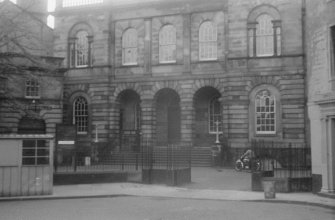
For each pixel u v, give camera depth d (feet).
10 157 73.67
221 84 132.77
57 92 132.57
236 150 123.75
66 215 56.24
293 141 121.80
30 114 111.75
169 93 146.30
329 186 71.97
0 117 125.29
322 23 75.41
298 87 122.83
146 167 100.17
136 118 150.00
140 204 65.98
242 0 129.39
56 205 65.36
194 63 136.15
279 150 92.63
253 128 126.72
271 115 125.70
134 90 142.92
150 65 141.38
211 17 135.54
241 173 105.91
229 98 129.18
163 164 108.47
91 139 145.07
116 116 144.97
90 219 53.31
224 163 122.01
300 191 78.48
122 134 143.95
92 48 148.05
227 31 132.16
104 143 138.21
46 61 129.90
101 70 145.69
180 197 73.05
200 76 135.13
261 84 126.93
